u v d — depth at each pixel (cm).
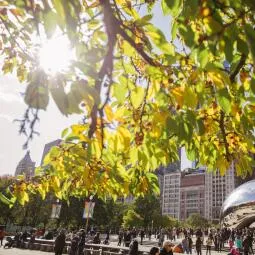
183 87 237
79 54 224
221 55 248
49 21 189
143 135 300
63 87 184
